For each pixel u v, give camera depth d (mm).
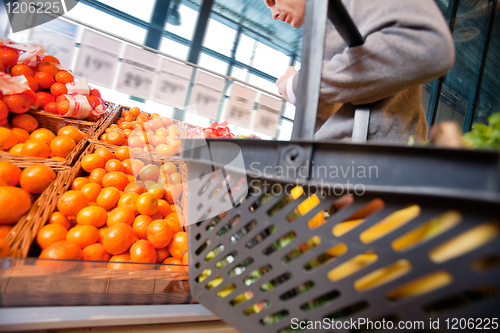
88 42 1065
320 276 292
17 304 468
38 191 730
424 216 240
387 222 368
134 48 1099
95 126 1257
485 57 3180
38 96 1139
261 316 333
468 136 386
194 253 399
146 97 1127
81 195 736
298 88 331
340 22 466
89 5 2764
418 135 780
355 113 691
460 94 3299
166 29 3184
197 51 3336
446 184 228
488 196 193
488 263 260
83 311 504
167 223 785
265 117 1280
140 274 583
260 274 364
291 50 3801
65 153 964
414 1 534
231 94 1207
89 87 1410
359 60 559
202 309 604
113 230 666
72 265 523
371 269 263
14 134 917
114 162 969
